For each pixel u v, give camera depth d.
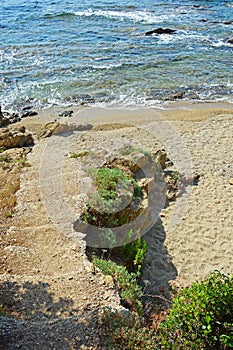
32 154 12.02
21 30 30.53
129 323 5.88
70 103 18.48
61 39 28.19
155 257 9.02
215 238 9.72
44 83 20.72
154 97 19.12
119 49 26.00
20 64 23.33
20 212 8.44
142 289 8.02
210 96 19.34
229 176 12.26
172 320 5.34
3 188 9.48
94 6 38.84
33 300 6.20
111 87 20.25
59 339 5.50
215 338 4.89
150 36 29.05
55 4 40.03
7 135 13.30
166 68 22.83
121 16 34.84
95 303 6.20
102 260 7.41
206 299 5.25
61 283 6.59
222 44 27.33
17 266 6.95
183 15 35.41
